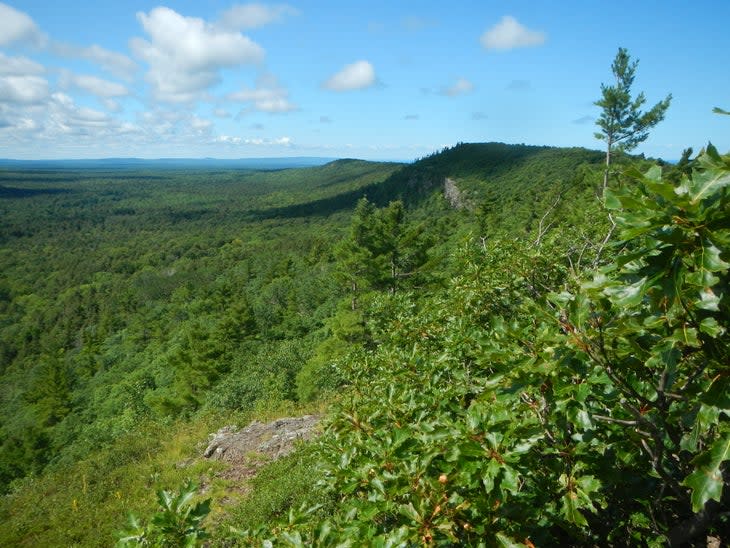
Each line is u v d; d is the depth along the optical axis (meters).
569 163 106.69
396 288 27.25
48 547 9.81
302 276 73.50
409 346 5.77
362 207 27.95
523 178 107.75
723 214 1.41
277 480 9.57
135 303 94.81
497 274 6.30
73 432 40.34
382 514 2.82
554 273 6.33
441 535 2.25
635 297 1.56
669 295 1.50
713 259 1.40
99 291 109.81
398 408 3.55
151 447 14.09
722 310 1.58
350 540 2.35
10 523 10.97
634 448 2.40
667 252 1.52
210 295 78.12
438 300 6.90
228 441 12.62
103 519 10.52
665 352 1.63
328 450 3.91
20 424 52.94
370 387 5.17
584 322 1.87
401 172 170.25
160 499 2.48
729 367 1.57
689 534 2.28
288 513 2.95
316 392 17.03
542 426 2.32
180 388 34.28
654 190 1.42
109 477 12.51
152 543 2.38
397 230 27.70
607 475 2.39
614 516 2.74
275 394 18.44
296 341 34.91
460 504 2.25
